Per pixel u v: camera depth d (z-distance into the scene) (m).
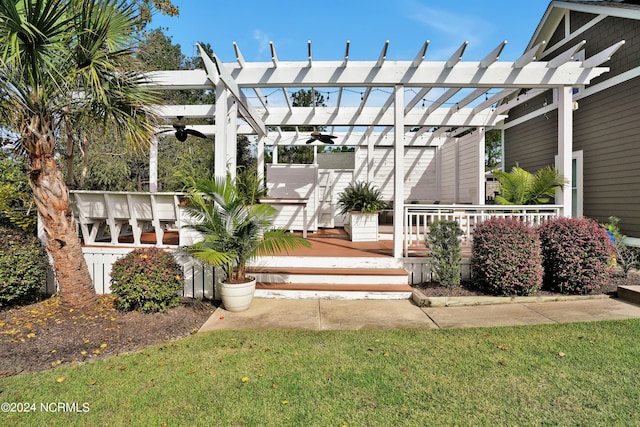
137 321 3.77
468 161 8.90
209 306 4.48
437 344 3.21
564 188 5.49
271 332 3.57
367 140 9.93
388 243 6.77
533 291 4.66
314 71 5.10
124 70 3.85
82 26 3.44
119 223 5.30
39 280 4.32
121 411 2.20
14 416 2.16
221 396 2.36
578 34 7.72
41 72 3.43
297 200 7.21
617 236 5.85
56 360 2.94
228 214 4.37
